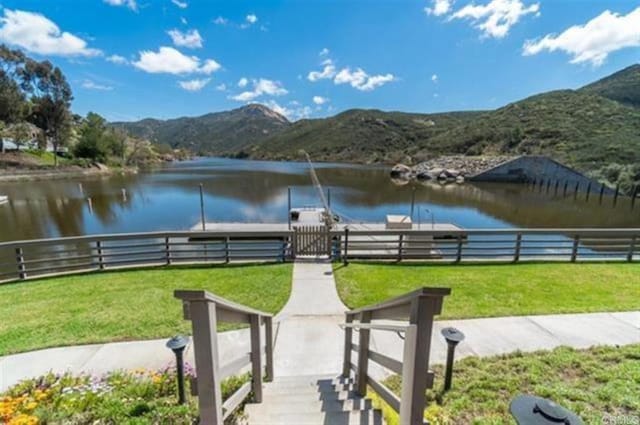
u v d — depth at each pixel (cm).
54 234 1669
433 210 2550
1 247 616
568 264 739
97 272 679
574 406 239
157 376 281
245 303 521
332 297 545
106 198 2780
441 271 680
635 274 657
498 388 271
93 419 218
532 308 482
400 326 162
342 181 4447
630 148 3600
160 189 3422
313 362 357
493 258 821
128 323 435
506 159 4369
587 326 423
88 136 5041
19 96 4016
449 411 239
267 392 264
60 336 400
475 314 460
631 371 289
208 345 143
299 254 782
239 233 752
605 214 2475
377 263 743
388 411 224
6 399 243
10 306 493
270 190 3488
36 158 4459
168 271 683
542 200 3059
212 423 150
